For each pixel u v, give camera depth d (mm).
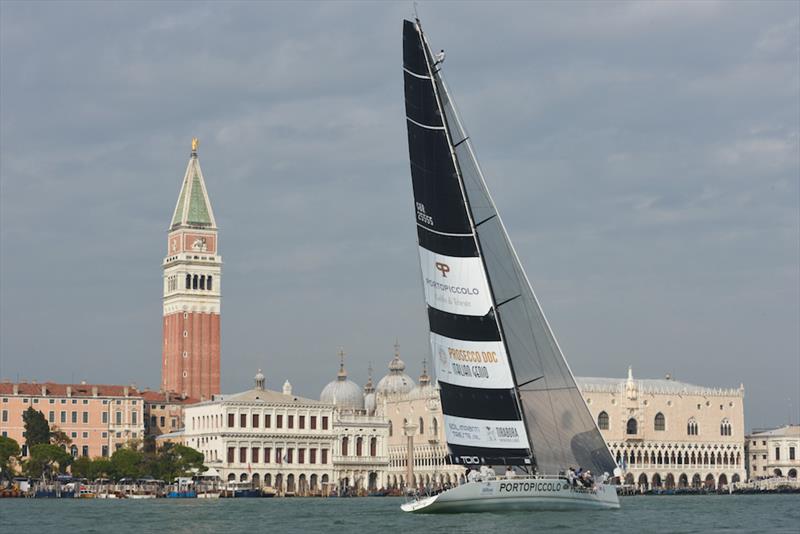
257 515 166625
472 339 119375
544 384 121062
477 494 118125
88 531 131500
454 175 118188
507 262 120500
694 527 125438
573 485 120438
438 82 118000
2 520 156125
